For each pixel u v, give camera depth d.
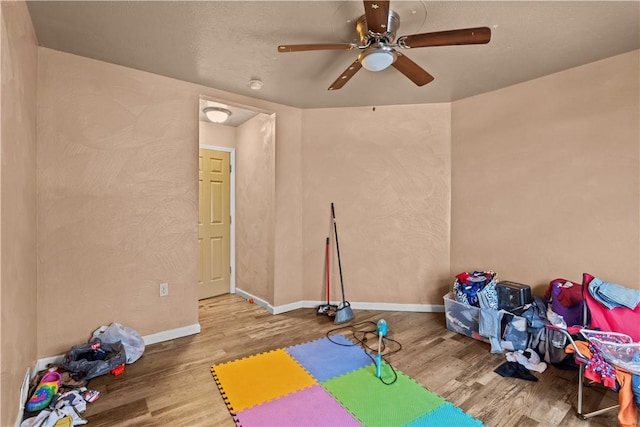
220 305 3.77
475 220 3.21
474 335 2.78
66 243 2.31
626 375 1.62
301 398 1.93
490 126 3.08
